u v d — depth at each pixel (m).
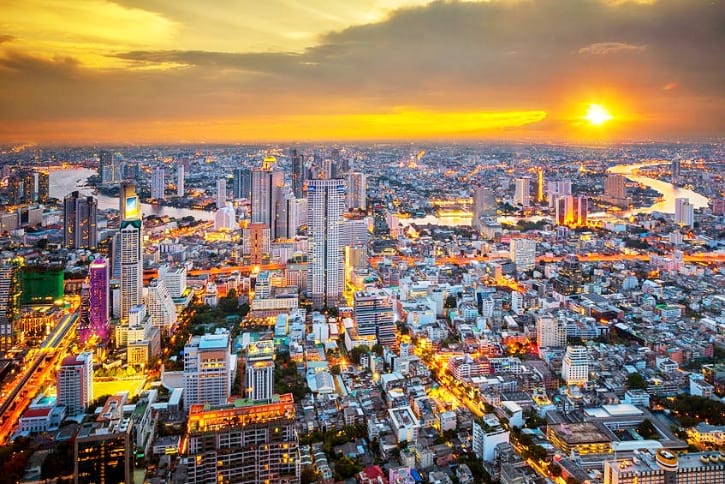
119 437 167.50
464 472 197.00
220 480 170.38
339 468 199.00
